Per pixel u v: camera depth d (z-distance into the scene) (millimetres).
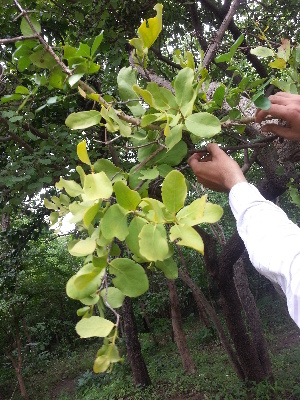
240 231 737
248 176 3523
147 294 7820
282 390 3713
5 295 4879
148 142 803
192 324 9039
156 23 795
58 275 8461
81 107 2250
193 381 4734
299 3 2850
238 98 906
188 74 731
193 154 964
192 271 8383
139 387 4992
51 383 7109
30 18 824
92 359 7961
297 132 854
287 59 1043
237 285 4559
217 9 2916
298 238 619
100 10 2131
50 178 1824
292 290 552
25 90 939
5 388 7051
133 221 566
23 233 3723
